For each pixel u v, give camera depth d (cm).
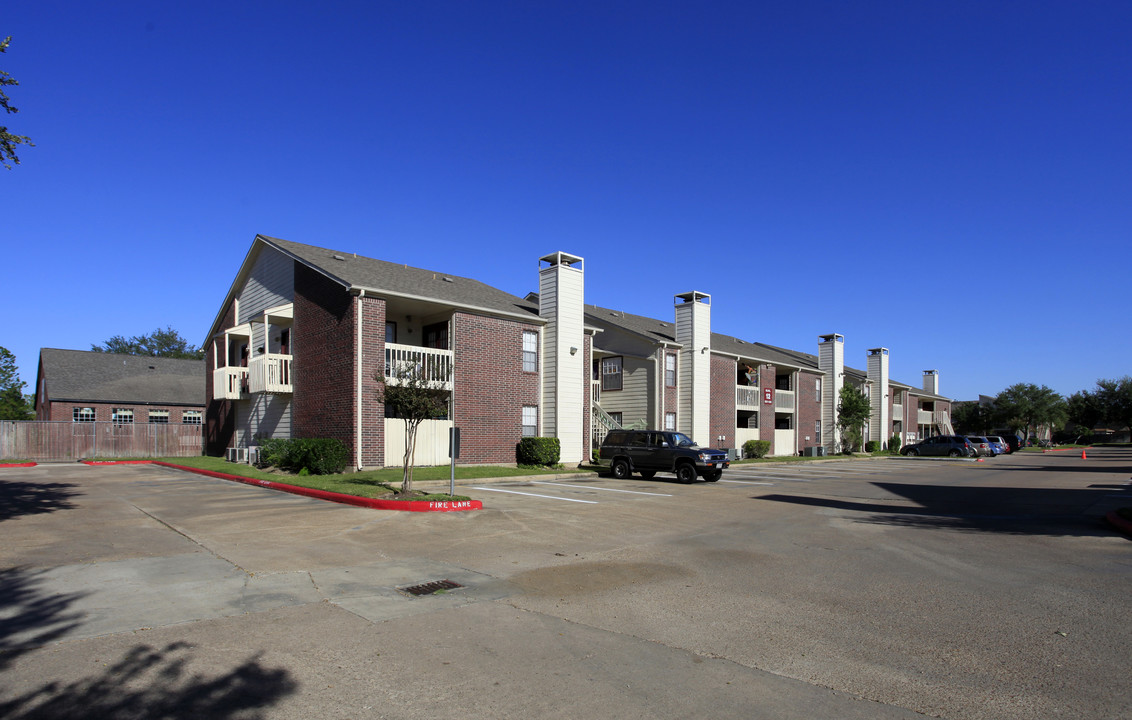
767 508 1470
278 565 816
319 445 1931
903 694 451
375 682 464
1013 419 7531
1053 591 731
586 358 2742
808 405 4472
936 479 2511
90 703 421
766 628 596
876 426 5341
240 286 2931
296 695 440
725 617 628
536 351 2573
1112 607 667
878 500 1686
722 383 3616
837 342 4684
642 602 678
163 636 550
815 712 422
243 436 2825
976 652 534
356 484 1638
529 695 445
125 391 4191
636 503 1513
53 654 505
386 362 2123
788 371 4400
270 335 2617
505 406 2433
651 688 459
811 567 850
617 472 2270
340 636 558
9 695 430
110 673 470
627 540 1034
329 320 2158
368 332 2048
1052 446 7744
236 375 2695
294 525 1125
